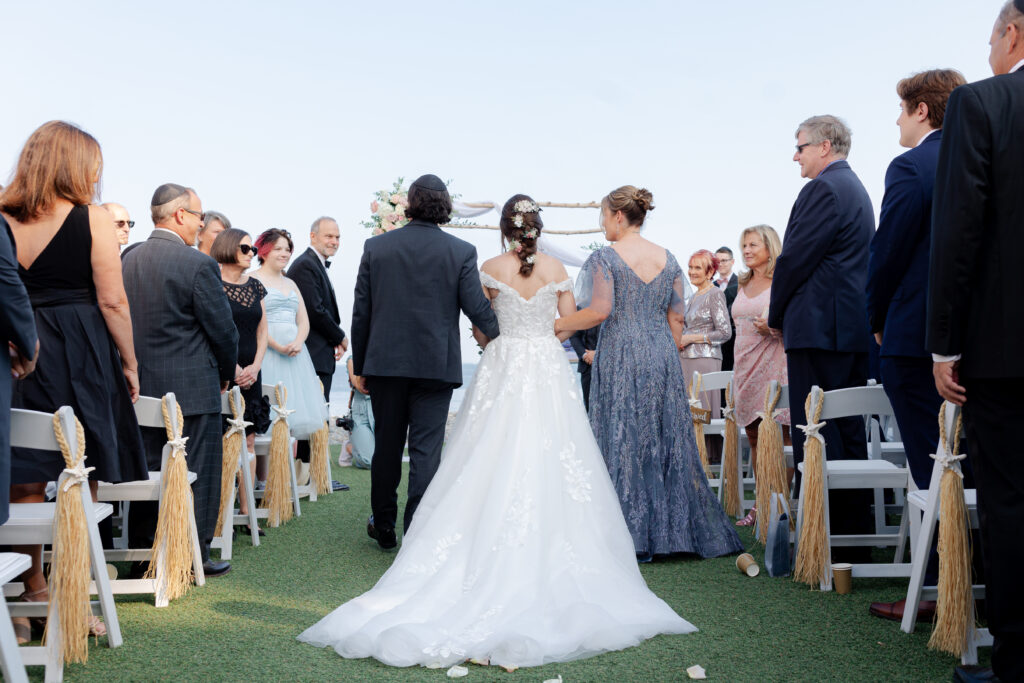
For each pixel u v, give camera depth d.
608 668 2.65
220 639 2.95
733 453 5.23
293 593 3.59
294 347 5.80
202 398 3.79
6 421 2.33
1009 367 2.18
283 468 5.10
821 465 3.51
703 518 4.31
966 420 2.33
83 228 2.97
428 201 4.24
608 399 4.41
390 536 4.40
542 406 3.57
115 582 3.36
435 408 4.34
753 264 5.07
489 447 3.48
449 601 3.06
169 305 3.71
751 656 2.74
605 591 3.15
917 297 3.08
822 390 3.85
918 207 3.05
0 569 2.17
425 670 2.65
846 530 4.00
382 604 3.05
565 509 3.39
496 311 3.88
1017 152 2.18
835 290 3.92
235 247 4.87
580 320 4.17
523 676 2.58
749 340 5.05
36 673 2.62
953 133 2.25
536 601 3.00
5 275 2.24
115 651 2.81
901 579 3.74
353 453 7.58
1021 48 2.36
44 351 2.90
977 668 2.45
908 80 3.31
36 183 2.93
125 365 3.19
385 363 4.17
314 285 6.56
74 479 2.62
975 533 3.13
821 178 3.98
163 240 3.82
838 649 2.80
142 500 3.81
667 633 2.99
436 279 4.16
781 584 3.67
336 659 2.75
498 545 3.17
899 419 3.20
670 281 4.49
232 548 4.45
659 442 4.31
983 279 2.23
